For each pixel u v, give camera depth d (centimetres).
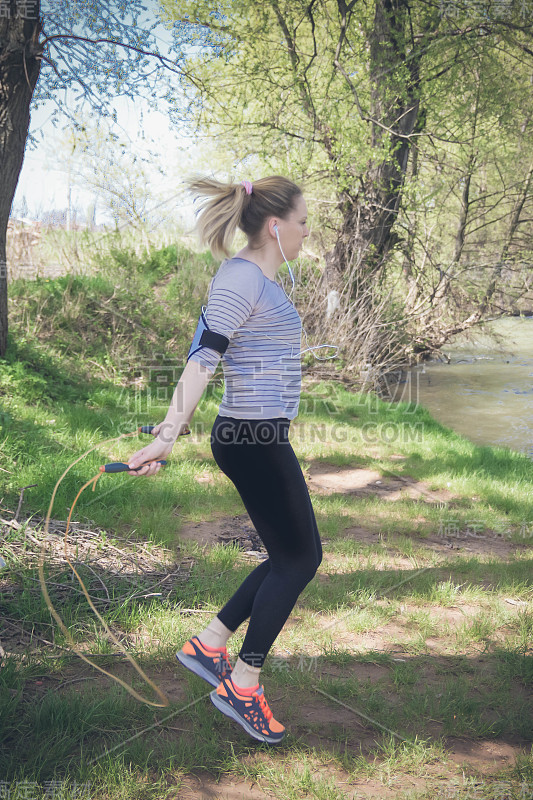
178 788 215
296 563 229
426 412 1005
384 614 355
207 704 259
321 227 1384
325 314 1181
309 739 247
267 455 218
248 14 1159
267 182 230
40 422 639
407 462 718
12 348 798
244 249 235
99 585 348
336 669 298
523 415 1049
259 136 1252
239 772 226
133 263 1208
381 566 430
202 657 236
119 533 428
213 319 209
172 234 1316
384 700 274
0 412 609
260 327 218
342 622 344
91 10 740
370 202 1240
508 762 238
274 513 222
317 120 1187
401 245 1394
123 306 1036
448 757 239
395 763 233
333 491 609
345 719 260
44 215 1162
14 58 664
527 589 407
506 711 271
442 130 1384
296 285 1195
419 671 301
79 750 228
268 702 268
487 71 1288
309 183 1277
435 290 1438
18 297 961
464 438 888
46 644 291
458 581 418
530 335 1853
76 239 1193
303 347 1136
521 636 338
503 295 1600
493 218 1612
